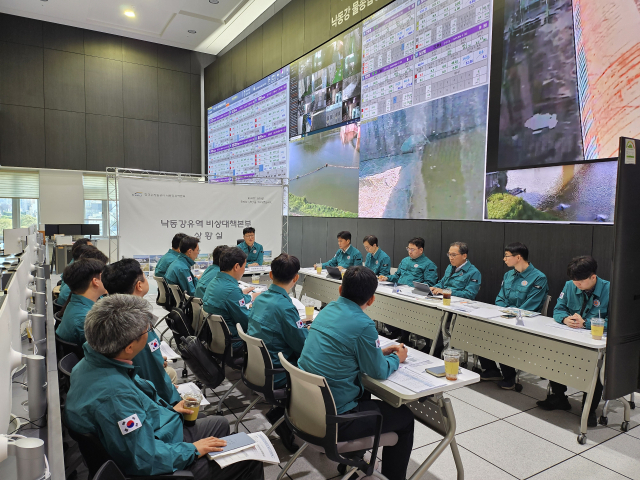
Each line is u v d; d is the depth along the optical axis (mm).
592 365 2342
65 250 8289
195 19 8961
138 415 1235
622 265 920
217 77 10359
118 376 1260
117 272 2076
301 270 5410
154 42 10359
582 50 3500
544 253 3818
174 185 5852
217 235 6152
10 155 9055
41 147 9336
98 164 9922
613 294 916
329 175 6828
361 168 6152
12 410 1479
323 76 6855
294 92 7594
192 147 11031
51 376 1353
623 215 914
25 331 2213
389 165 5652
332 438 1566
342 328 1733
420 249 4391
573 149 3590
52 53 9344
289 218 7906
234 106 9641
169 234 5852
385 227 5738
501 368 3250
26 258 2570
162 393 1801
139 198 5660
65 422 1244
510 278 3404
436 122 4930
